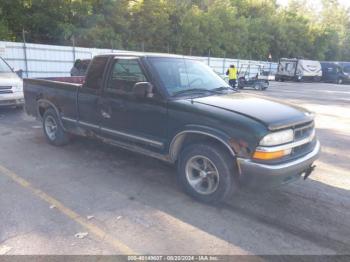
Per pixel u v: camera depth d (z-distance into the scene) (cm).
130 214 368
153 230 336
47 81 591
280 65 3719
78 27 2580
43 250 298
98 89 491
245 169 349
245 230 340
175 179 471
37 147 610
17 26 2452
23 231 328
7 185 438
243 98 435
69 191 424
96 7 2805
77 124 542
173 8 3441
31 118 893
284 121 360
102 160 545
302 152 381
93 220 352
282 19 5281
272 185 352
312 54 5675
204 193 393
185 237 324
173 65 468
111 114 476
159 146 424
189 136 406
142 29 3159
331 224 358
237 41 4288
